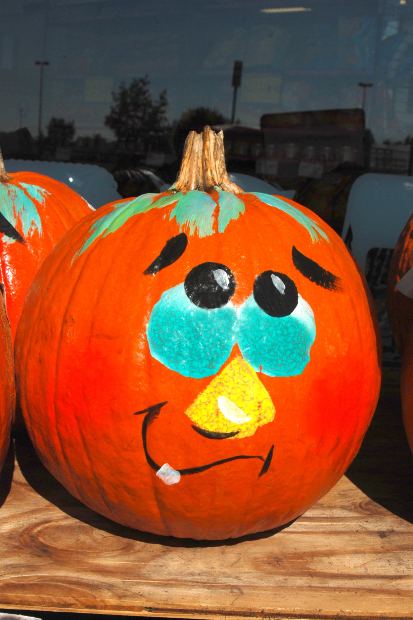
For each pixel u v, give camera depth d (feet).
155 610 4.80
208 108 13.08
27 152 13.53
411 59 12.50
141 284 4.99
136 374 4.88
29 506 5.85
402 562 5.27
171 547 5.40
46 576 5.00
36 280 5.63
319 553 5.35
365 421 5.43
